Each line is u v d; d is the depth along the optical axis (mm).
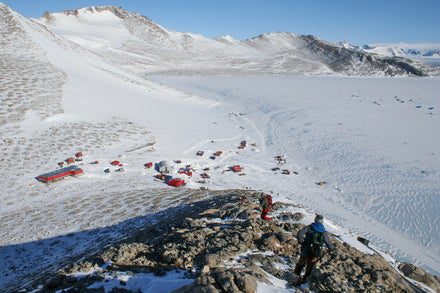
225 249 11234
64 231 26562
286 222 15492
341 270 10305
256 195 26641
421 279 12055
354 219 34750
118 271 10945
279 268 10188
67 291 10000
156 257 11711
